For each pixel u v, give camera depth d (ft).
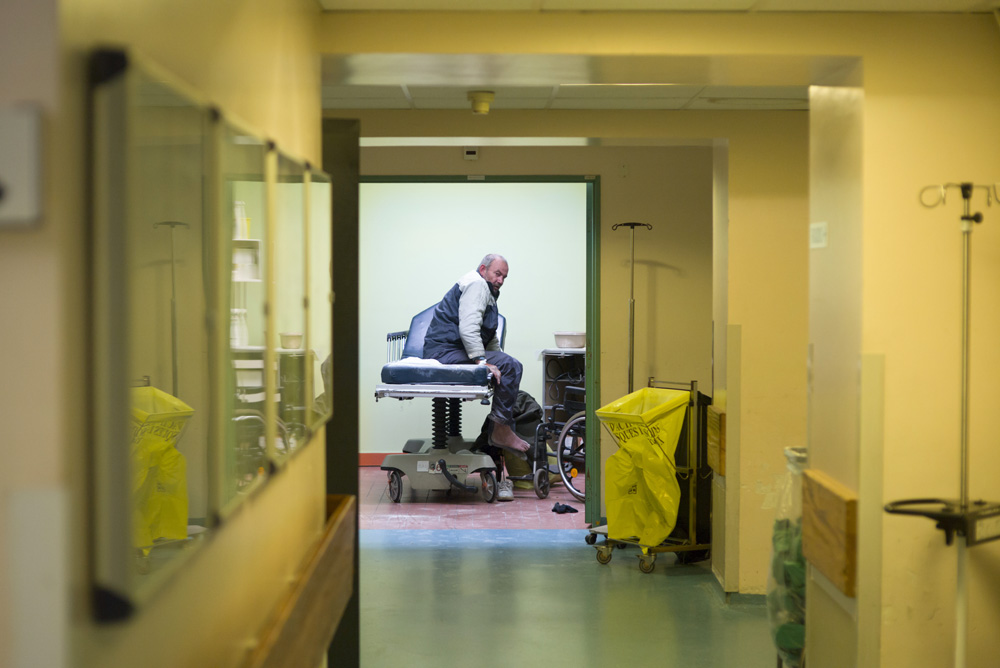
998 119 9.94
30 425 3.44
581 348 27.66
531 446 25.91
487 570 18.69
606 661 13.69
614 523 18.98
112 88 3.68
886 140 9.87
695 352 22.02
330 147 10.93
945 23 9.93
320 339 9.01
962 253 9.87
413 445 26.78
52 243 3.41
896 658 9.97
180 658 4.76
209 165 5.19
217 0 5.58
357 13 10.07
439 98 15.70
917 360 9.86
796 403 16.43
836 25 9.94
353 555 10.59
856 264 9.97
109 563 3.71
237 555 5.93
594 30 10.07
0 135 3.32
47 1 3.41
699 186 21.93
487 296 23.90
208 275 5.33
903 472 9.87
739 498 16.51
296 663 6.82
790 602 11.31
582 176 21.88
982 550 9.95
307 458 8.61
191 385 7.77
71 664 3.52
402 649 14.17
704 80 11.19
